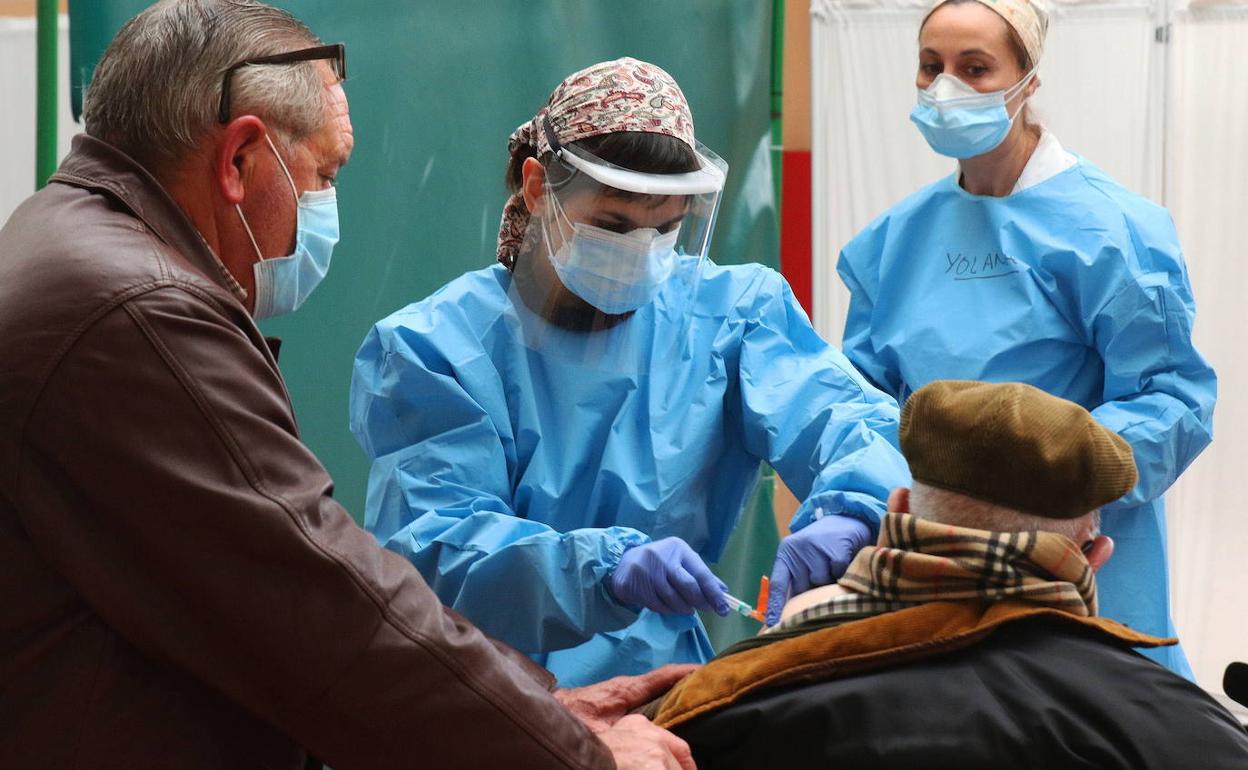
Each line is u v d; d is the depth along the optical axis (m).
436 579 1.89
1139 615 2.88
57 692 1.30
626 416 2.08
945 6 2.94
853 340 3.19
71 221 1.33
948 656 1.38
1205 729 1.27
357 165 3.01
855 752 1.33
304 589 1.28
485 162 3.21
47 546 1.27
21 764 1.31
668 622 2.09
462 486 1.96
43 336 1.25
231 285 1.47
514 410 2.07
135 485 1.25
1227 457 4.62
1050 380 2.92
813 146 4.44
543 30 3.27
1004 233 2.98
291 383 2.95
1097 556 1.47
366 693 1.30
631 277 1.93
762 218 3.77
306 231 1.50
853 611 1.45
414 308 2.08
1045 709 1.30
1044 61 4.34
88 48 2.53
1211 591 4.67
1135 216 2.91
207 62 1.40
